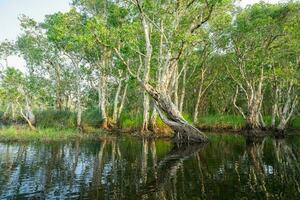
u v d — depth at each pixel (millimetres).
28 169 19750
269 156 25250
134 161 23062
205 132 51750
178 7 36188
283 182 16656
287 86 50844
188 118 53281
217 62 59469
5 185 16000
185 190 15117
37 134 36906
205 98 72312
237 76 56094
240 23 44969
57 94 63188
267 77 50219
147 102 45594
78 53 51594
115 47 35344
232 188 15469
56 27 33656
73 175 18297
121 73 51781
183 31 38500
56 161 22500
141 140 38406
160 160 23531
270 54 46781
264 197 14031
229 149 29938
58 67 62031
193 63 57531
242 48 50094
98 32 32469
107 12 48094
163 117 37062
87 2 48750
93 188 15469
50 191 14969
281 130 46906
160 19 37875
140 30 39125
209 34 47906
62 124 48594
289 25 42906
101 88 52688
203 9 36969
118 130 48406
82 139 36781
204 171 19453
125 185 16078
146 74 35375
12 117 69938
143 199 13695
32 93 56312
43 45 56281
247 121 49344
